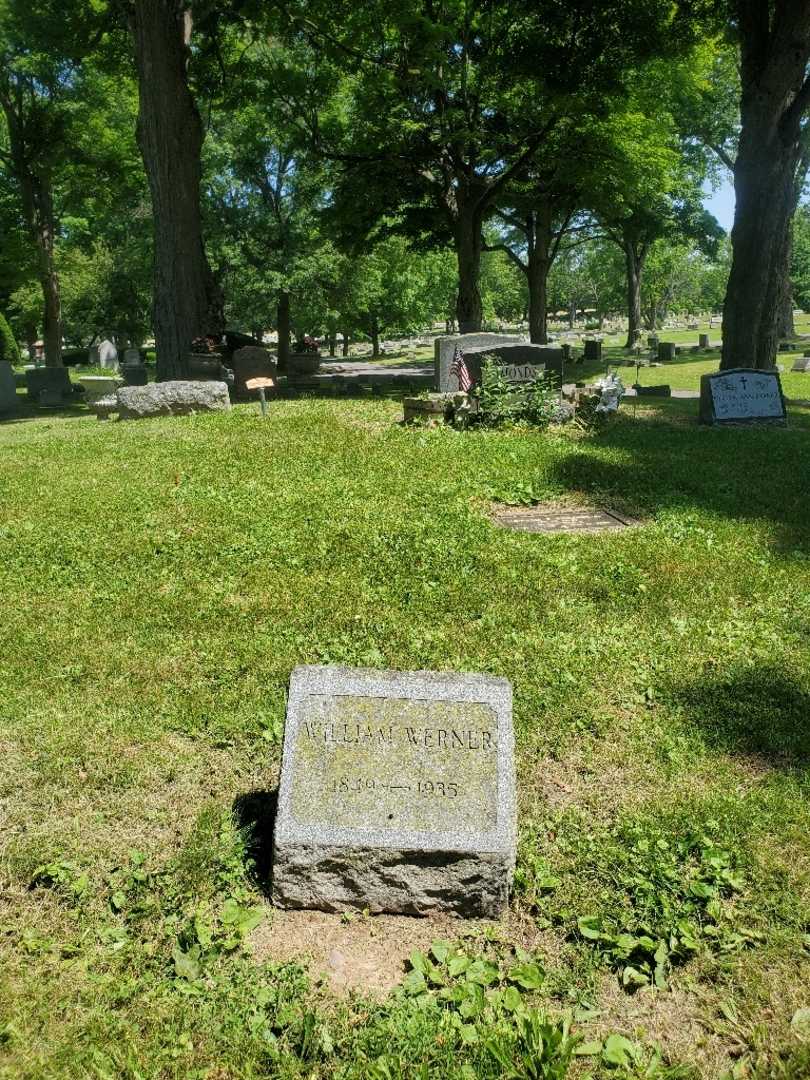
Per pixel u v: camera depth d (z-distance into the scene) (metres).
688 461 12.05
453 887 3.70
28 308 53.16
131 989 3.26
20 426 18.23
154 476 11.30
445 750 3.83
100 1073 2.90
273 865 3.74
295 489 10.46
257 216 44.78
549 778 4.64
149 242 53.88
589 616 6.73
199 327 22.67
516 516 9.67
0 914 3.63
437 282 67.19
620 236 50.59
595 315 119.69
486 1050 3.02
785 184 18.45
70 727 5.00
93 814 4.25
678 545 8.41
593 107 23.83
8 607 6.89
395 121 26.23
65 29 24.89
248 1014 3.18
